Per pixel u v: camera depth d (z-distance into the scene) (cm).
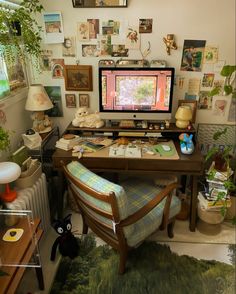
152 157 187
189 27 206
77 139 205
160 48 214
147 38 212
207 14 202
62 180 201
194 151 197
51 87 233
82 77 226
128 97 210
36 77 230
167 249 195
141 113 212
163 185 214
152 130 212
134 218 146
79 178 147
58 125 247
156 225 171
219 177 194
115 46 215
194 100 228
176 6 201
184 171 188
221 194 192
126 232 151
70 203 233
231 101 228
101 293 162
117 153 190
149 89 206
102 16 207
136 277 172
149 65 217
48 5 206
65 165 169
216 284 168
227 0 197
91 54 219
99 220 165
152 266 180
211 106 231
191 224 210
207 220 201
